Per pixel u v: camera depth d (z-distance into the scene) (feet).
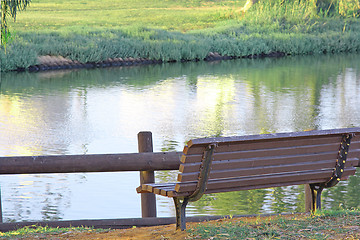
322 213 24.63
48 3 267.39
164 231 23.72
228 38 173.78
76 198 40.09
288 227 22.58
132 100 87.86
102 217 36.22
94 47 145.38
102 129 66.28
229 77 116.67
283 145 23.18
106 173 47.21
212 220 26.86
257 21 198.80
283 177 23.94
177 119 72.33
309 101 85.56
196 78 115.55
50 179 45.37
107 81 111.75
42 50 140.26
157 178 44.88
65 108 80.53
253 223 23.66
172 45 156.25
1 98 89.04
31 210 37.58
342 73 121.39
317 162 24.36
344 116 73.36
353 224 22.62
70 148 56.70
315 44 177.06
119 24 214.90
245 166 22.89
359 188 41.86
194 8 261.65
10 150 55.57
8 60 130.00
